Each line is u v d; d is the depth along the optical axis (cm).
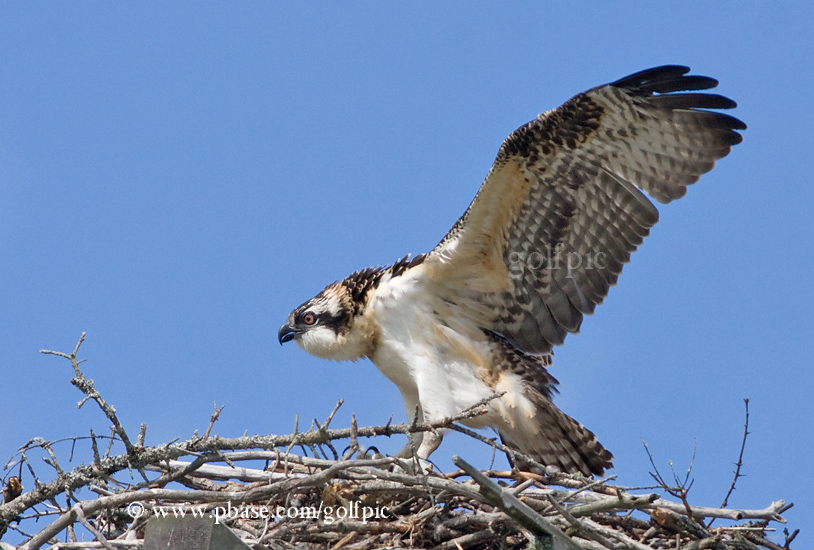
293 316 1466
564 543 922
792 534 1079
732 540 1085
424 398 1373
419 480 1084
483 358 1398
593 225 1378
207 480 1180
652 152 1337
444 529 1116
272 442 1057
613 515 1138
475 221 1344
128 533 1076
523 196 1339
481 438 1095
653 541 1120
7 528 1084
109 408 1026
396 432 1062
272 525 1084
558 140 1305
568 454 1387
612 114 1303
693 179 1342
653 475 1084
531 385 1391
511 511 902
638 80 1277
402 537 1123
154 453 1053
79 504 1012
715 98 1298
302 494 1171
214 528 897
